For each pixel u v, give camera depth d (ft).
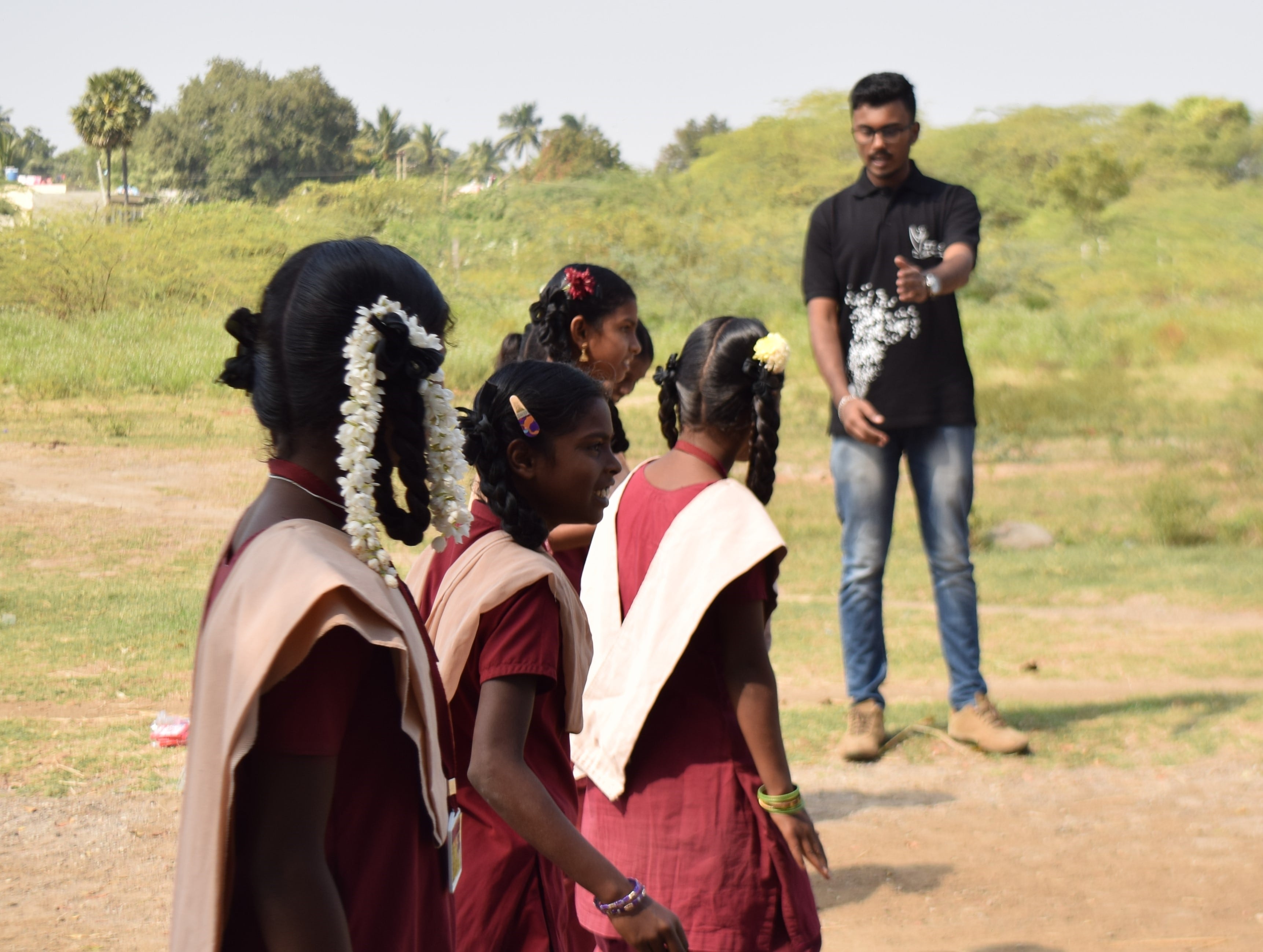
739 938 8.28
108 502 39.78
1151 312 93.15
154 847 14.19
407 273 5.25
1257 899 13.12
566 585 7.42
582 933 8.79
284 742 4.52
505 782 6.68
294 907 4.47
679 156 286.46
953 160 142.10
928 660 24.23
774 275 115.75
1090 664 23.67
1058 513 40.29
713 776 8.45
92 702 20.34
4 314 76.59
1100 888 13.41
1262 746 18.29
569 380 7.81
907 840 14.82
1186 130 145.69
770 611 8.70
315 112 263.08
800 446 53.31
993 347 81.20
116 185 269.03
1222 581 31.14
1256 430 53.72
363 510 4.75
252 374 5.18
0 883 13.07
